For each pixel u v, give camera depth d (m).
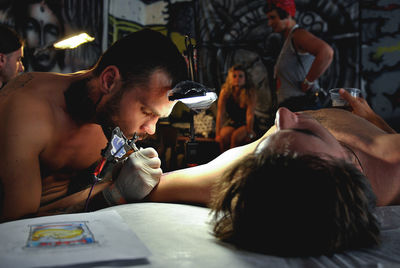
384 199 1.03
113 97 1.21
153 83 1.18
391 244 0.71
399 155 1.03
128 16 5.37
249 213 0.64
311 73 2.86
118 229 0.73
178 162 3.65
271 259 0.63
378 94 5.17
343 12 5.24
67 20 4.32
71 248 0.62
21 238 0.66
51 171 1.28
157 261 0.60
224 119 4.61
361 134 1.08
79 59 4.48
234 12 5.55
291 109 2.75
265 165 0.65
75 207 1.27
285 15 3.15
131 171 1.14
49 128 1.16
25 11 3.80
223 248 0.68
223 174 0.73
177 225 0.82
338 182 0.63
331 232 0.62
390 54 5.12
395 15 5.08
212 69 5.64
